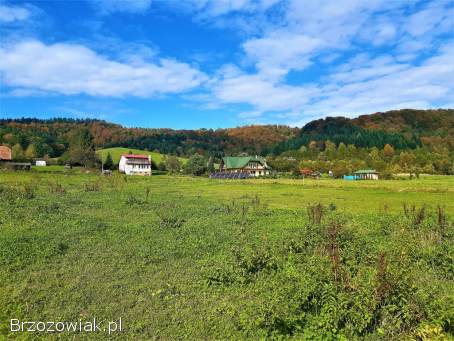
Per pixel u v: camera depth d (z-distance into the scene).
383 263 8.34
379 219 20.75
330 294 8.04
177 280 10.82
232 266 11.37
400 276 8.20
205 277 10.88
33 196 28.92
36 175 60.62
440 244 13.92
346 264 10.85
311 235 14.34
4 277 10.51
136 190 42.47
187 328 8.04
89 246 14.08
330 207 28.95
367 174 102.69
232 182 67.69
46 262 12.04
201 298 9.61
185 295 9.78
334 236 12.98
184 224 19.28
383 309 7.72
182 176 94.19
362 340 7.39
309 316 7.88
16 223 17.72
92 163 103.19
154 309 8.88
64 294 9.53
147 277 11.01
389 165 121.12
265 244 13.41
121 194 35.03
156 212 23.22
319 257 10.91
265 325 7.79
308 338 7.42
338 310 7.67
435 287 9.69
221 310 8.85
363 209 30.06
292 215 23.08
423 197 41.00
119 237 15.62
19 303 8.95
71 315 8.43
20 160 99.19
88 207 24.83
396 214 25.42
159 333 7.82
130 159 105.38
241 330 7.91
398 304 7.76
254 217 22.06
